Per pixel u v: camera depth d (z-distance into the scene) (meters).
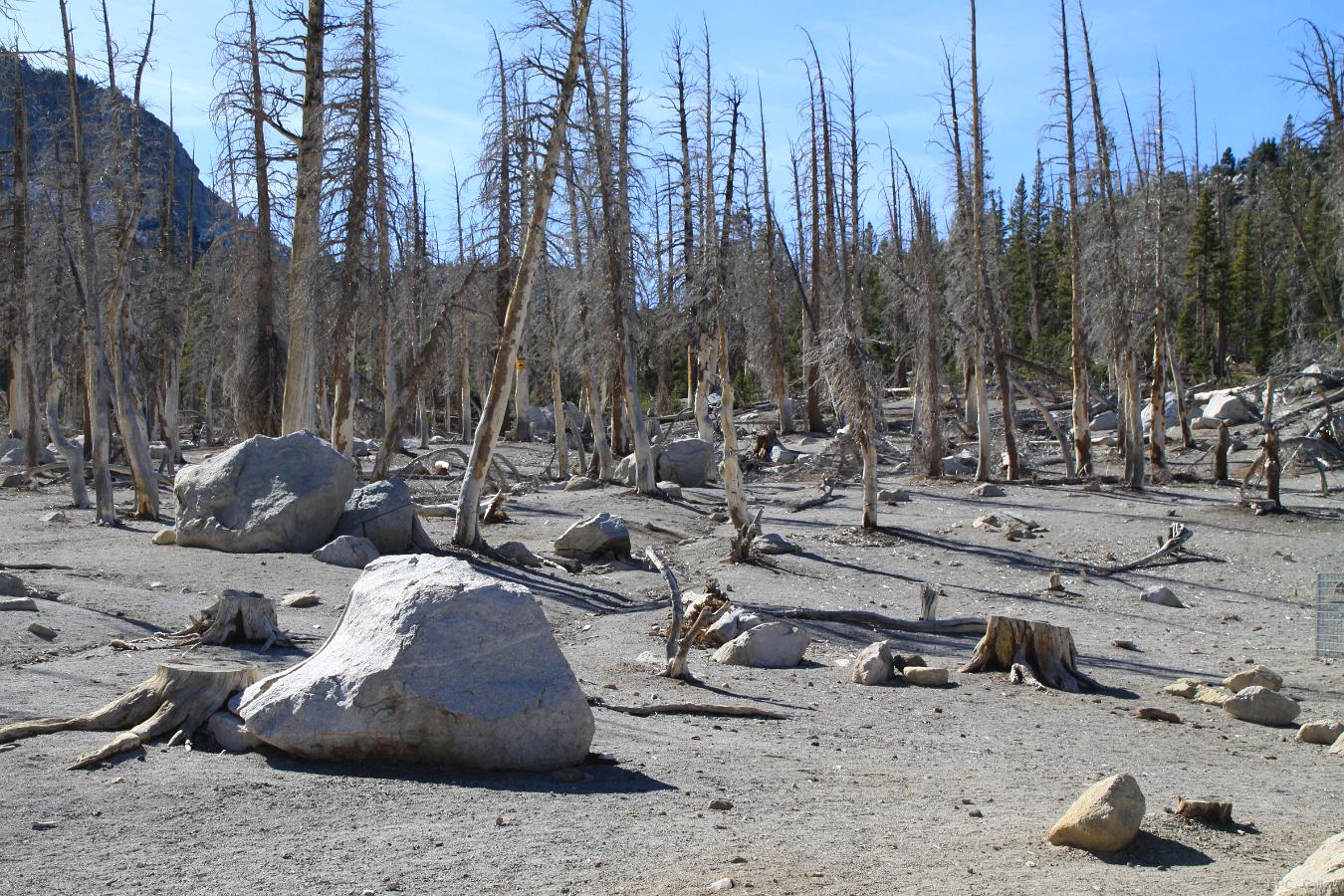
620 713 11.17
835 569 23.97
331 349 28.25
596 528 23.97
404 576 9.20
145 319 42.69
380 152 27.08
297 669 8.98
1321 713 13.38
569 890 5.99
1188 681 14.34
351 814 7.28
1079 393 38.66
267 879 6.08
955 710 12.62
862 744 10.53
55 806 7.16
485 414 23.19
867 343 28.67
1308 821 8.03
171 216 45.09
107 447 25.52
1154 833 7.29
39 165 33.81
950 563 24.92
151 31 27.86
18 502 30.84
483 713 8.45
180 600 16.70
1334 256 40.53
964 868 6.45
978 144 38.75
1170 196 46.44
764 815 7.64
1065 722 12.27
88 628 13.88
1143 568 24.70
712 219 27.80
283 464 22.27
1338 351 38.31
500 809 7.51
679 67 31.69
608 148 31.39
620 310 34.12
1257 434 47.53
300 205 27.33
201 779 7.87
